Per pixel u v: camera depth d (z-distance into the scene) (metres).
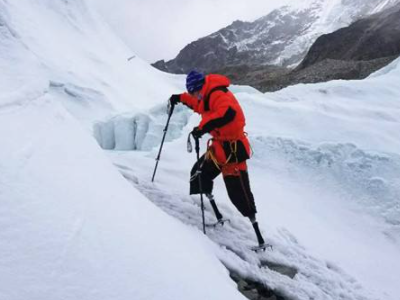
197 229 4.49
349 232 5.72
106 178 3.40
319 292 4.17
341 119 7.85
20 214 2.26
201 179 4.50
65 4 43.88
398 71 11.34
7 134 2.93
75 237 2.37
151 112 10.92
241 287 4.01
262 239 4.48
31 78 4.11
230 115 3.96
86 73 31.20
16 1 35.88
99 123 12.33
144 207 3.49
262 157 6.86
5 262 1.96
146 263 2.57
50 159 2.99
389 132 7.68
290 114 7.98
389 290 4.66
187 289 2.63
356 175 6.48
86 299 2.05
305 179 6.56
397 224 5.86
